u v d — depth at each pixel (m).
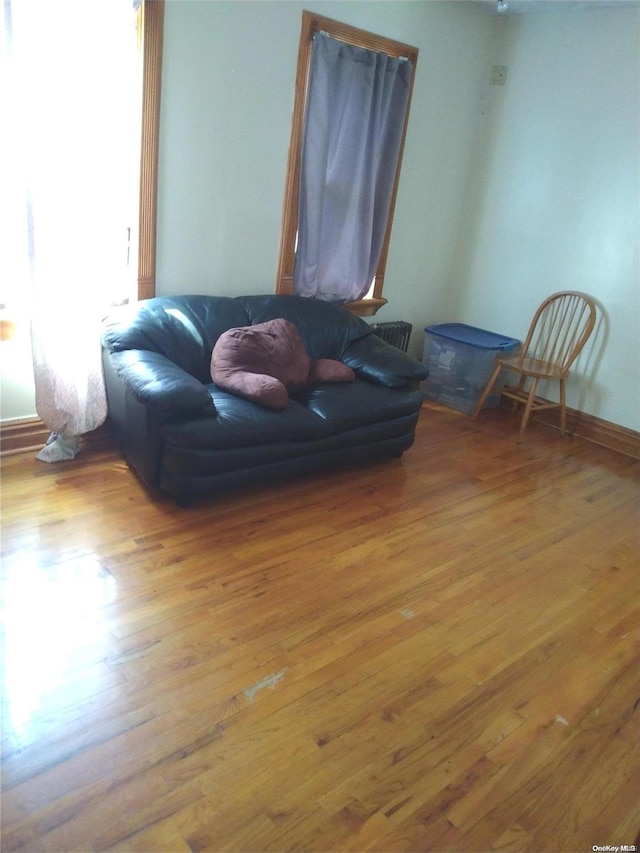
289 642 2.14
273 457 2.94
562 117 4.06
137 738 1.73
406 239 4.42
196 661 2.01
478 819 1.62
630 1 3.59
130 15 2.76
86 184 2.78
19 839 1.45
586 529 3.07
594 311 4.03
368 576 2.54
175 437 2.64
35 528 2.58
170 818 1.53
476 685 2.05
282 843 1.51
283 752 1.74
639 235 3.84
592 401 4.21
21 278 2.81
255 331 3.16
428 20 3.85
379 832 1.56
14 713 1.76
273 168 3.51
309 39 3.38
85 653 1.99
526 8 3.94
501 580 2.61
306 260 3.78
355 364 3.59
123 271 3.20
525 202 4.33
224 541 2.65
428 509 3.10
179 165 3.18
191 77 3.05
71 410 2.99
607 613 2.47
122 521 2.70
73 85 2.64
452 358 4.46
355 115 3.68
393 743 1.81
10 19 2.43
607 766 1.80
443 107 4.20
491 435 4.12
